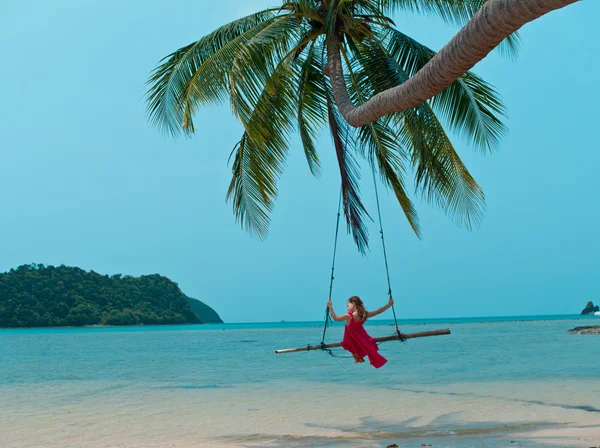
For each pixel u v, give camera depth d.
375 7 10.73
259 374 21.14
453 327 90.00
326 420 11.45
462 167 11.35
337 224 9.63
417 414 11.84
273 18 10.22
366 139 12.79
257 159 11.41
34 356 32.97
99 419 11.98
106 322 133.62
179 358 30.67
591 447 7.63
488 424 10.45
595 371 19.12
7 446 9.41
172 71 10.28
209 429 10.73
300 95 11.39
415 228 13.06
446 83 6.10
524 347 33.41
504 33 5.09
